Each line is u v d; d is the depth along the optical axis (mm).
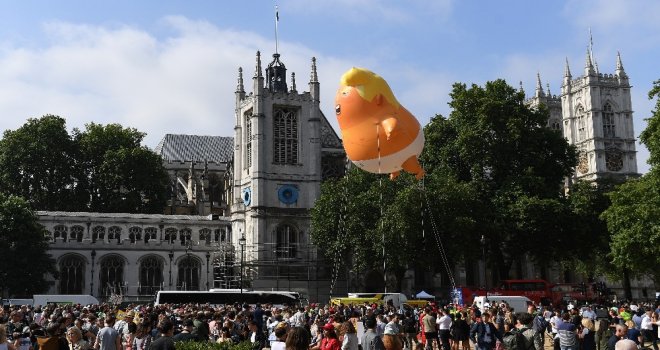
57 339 22906
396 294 71250
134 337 27766
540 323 38469
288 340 14742
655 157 66312
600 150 179250
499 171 90250
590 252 94188
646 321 38188
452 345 45125
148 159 141375
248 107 118438
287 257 111812
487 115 89000
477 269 122812
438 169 90875
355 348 23953
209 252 116688
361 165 36656
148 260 114312
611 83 184250
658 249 68125
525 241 85500
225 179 149000
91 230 116000
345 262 108500
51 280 109250
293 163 116062
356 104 34938
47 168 137125
